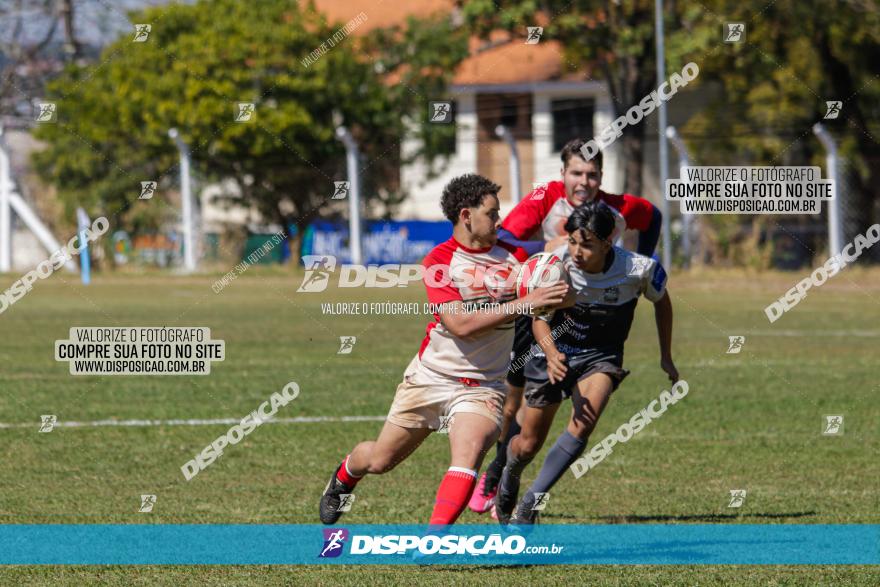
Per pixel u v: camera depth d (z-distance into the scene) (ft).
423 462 93.66
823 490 82.69
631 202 74.90
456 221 62.08
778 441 102.17
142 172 375.25
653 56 349.20
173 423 111.45
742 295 277.23
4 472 88.12
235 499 79.61
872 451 97.66
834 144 318.04
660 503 78.69
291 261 365.40
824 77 384.27
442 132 377.71
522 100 401.29
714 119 393.50
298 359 163.63
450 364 61.72
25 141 424.05
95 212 373.81
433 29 374.63
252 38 354.74
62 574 60.75
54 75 398.21
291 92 359.66
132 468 90.07
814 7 359.05
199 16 361.30
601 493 81.97
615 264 69.15
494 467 75.00
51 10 400.06
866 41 377.50
